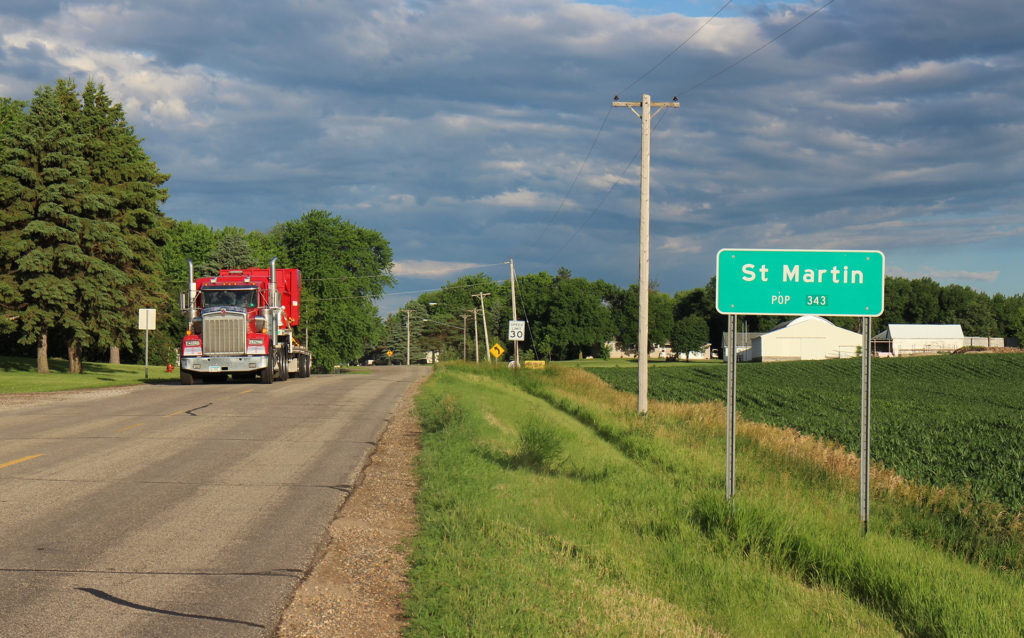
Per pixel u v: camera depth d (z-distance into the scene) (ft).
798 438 63.10
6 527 25.94
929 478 54.54
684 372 224.33
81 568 21.61
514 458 42.22
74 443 45.39
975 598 23.71
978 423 92.22
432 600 18.81
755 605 21.85
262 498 31.42
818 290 33.42
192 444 45.80
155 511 28.76
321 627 17.72
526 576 20.80
